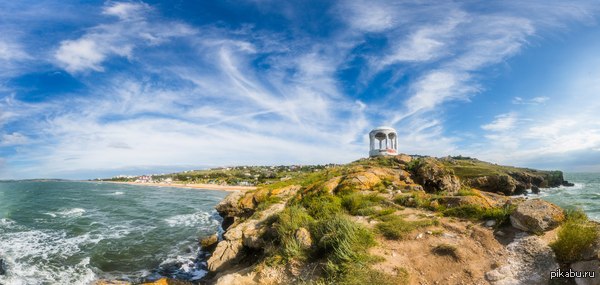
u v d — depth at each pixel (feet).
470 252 32.35
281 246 40.52
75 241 81.82
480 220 40.81
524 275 27.27
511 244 32.40
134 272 59.98
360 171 84.69
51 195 232.73
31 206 158.20
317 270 33.60
